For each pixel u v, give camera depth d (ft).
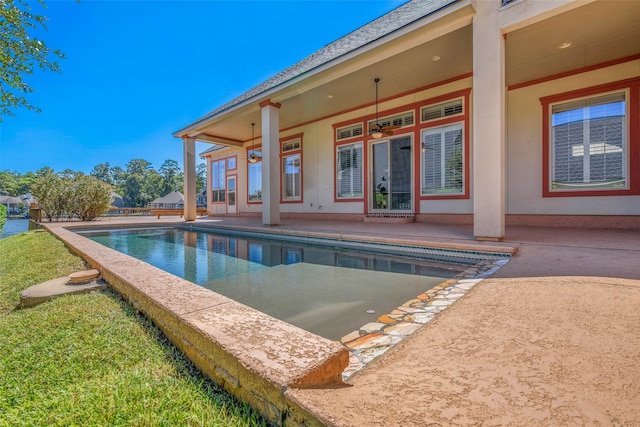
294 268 14.47
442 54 20.77
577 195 21.70
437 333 5.81
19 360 5.80
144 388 4.57
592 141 21.24
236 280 12.37
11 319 8.07
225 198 54.95
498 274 10.12
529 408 3.44
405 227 23.77
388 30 20.06
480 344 5.21
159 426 3.79
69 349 6.05
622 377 4.04
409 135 28.73
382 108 30.35
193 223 35.60
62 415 4.10
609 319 5.90
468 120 24.85
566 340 5.16
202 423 3.78
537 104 23.18
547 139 22.81
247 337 4.53
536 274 9.59
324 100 30.09
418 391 3.81
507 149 24.52
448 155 26.25
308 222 31.81
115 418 3.97
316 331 7.09
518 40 18.03
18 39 16.88
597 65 20.92
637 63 19.66
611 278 8.49
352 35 29.84
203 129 38.19
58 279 10.90
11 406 4.49
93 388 4.70
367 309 8.45
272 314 8.41
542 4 13.94
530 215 23.54
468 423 3.15
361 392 3.77
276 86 26.66
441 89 26.11
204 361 4.83
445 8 16.06
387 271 13.17
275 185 28.76
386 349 5.58
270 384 3.54
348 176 33.88
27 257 17.30
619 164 20.33
